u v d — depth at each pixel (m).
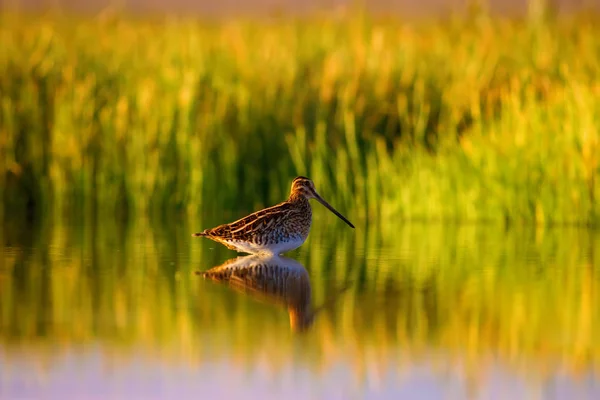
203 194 19.33
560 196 17.31
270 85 20.34
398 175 18.78
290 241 13.94
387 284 11.98
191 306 10.74
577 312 10.52
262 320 10.19
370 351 9.20
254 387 8.31
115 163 19.48
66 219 18.52
